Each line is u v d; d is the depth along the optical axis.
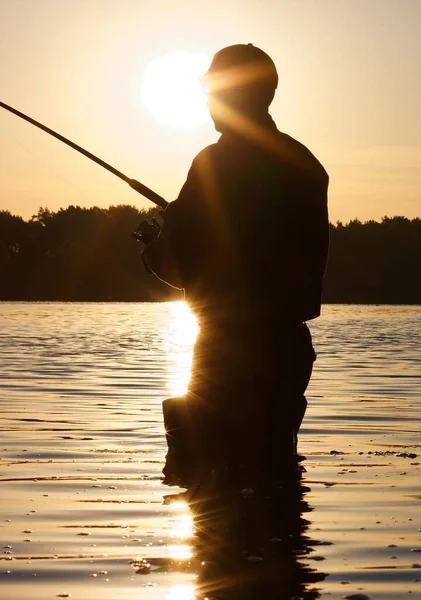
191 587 3.37
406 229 84.31
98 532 4.11
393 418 8.23
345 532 4.12
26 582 3.43
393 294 83.75
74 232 84.12
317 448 6.52
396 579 3.46
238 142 5.41
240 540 3.98
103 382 11.65
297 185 5.36
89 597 3.27
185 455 5.42
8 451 6.30
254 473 5.34
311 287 5.38
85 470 5.59
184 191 5.46
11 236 84.12
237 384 5.30
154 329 28.27
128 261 84.06
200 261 5.40
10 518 4.38
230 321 5.32
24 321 33.75
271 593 3.30
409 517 4.41
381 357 16.77
